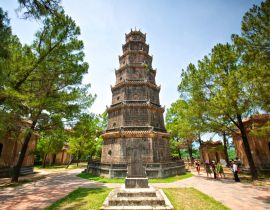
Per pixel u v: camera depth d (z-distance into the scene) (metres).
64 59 16.22
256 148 24.28
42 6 5.98
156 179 18.77
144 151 21.27
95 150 46.12
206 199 10.50
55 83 16.30
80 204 9.67
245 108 16.02
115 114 24.69
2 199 11.20
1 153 23.28
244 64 12.62
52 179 20.28
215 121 18.52
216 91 17.91
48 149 31.73
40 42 15.55
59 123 17.16
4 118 10.72
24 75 14.10
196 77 19.00
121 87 25.70
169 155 24.42
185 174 23.12
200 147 35.72
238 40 11.27
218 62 18.61
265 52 10.44
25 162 26.89
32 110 14.17
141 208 8.67
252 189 13.41
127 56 28.02
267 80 10.51
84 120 17.97
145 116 23.36
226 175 22.06
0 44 7.26
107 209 8.63
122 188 11.05
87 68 17.67
